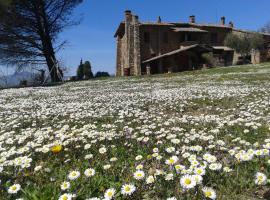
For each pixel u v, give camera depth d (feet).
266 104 30.01
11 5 115.55
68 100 44.45
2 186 11.22
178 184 10.91
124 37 171.73
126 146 16.52
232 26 184.85
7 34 123.75
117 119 25.44
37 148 15.69
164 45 167.53
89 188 10.78
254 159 12.85
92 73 178.70
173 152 14.53
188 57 156.76
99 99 42.70
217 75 93.30
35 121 26.09
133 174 11.78
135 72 159.53
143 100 38.27
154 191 10.75
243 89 47.34
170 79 92.53
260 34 167.73
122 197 10.27
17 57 132.05
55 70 137.39
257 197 10.56
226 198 10.41
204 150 14.97
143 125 21.15
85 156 14.49
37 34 134.62
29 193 10.16
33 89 82.53
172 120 23.34
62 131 19.57
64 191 10.61
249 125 19.47
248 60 169.48
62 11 135.54
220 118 23.58
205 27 176.86
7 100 51.85
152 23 164.96
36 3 126.62
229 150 13.87
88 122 24.98
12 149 15.46
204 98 38.32
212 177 11.57
